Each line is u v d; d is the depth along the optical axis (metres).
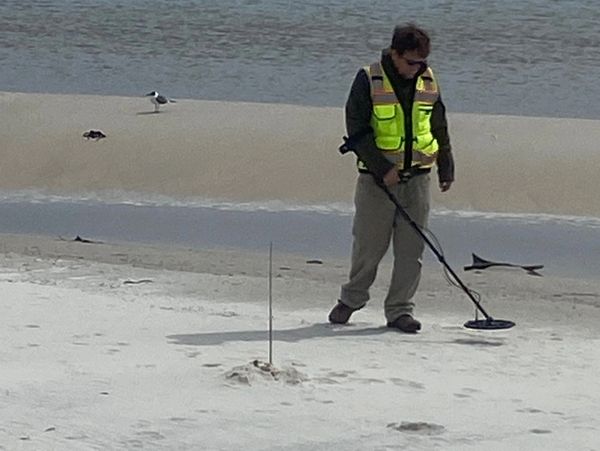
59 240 43.75
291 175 51.72
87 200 50.34
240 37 95.56
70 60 85.06
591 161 52.00
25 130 57.38
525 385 22.06
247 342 25.02
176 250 42.38
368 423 19.09
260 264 39.50
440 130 26.19
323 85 75.75
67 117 59.53
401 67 25.25
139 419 19.03
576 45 90.62
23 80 77.44
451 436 18.55
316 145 54.56
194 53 87.62
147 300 30.06
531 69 79.88
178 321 27.02
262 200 49.88
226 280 34.31
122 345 24.27
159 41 93.38
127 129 57.38
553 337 26.92
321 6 114.56
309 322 27.56
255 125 57.69
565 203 48.41
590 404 20.70
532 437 18.56
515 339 26.52
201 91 73.31
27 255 39.75
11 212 48.62
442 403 20.45
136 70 81.06
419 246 26.45
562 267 40.41
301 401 20.23
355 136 25.44
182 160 53.59
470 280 36.91
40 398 20.14
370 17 108.00
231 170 52.44
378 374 22.42
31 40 93.75
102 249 41.97
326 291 32.94
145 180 52.19
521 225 45.81
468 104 68.19
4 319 26.61
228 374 21.58
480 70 79.31
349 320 27.89
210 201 49.94
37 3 116.69
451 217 46.72
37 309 27.83
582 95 71.06
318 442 18.08
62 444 17.75
